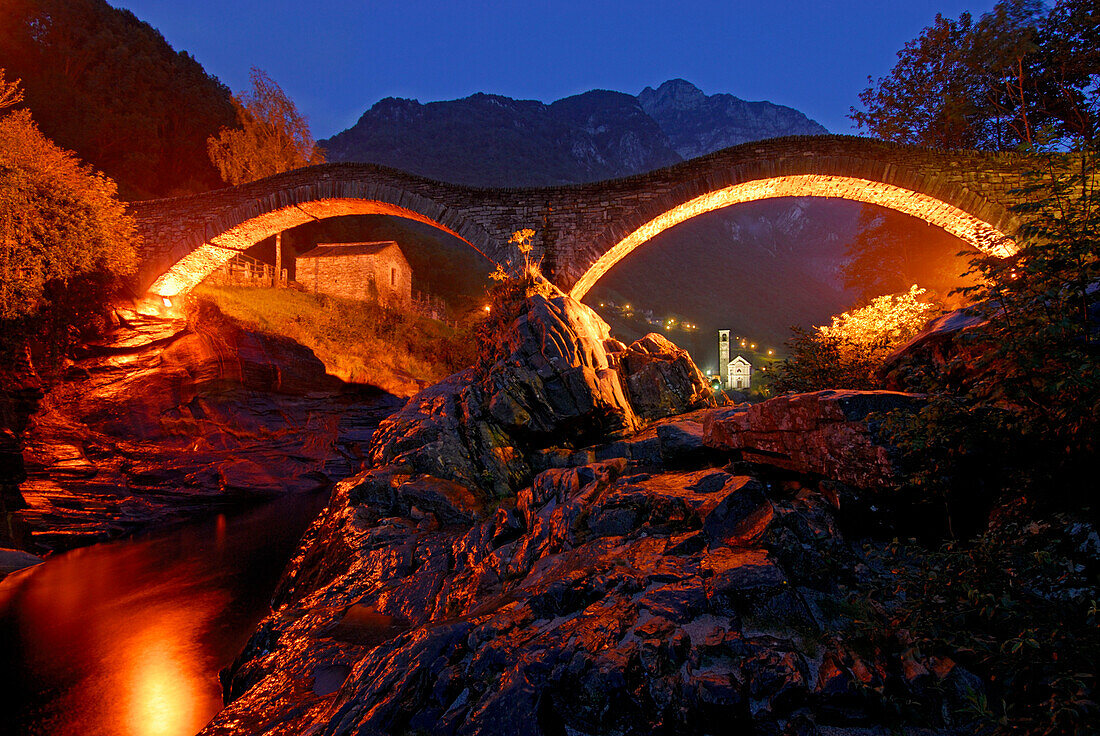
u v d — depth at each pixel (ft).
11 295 50.96
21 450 50.93
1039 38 62.18
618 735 9.71
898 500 15.02
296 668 16.98
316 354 81.10
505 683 10.80
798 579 13.19
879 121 78.18
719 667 10.44
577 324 34.73
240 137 109.60
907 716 9.30
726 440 22.33
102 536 48.85
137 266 70.74
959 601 9.99
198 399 65.21
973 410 12.62
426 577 21.02
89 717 21.18
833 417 16.10
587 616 12.42
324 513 30.91
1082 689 7.29
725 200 63.26
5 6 102.73
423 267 178.60
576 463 28.22
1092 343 10.87
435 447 29.96
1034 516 12.26
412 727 10.87
